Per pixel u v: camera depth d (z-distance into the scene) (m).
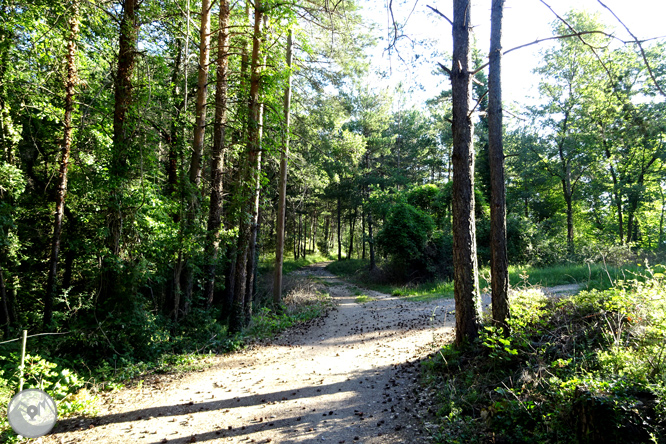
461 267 7.09
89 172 11.49
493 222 6.66
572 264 18.86
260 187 12.33
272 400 6.38
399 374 7.16
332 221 56.16
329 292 23.36
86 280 12.64
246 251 11.70
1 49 9.85
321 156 19.81
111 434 5.24
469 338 6.95
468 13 7.12
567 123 20.53
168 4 12.09
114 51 10.80
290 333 12.39
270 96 11.86
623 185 23.17
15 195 11.56
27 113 11.76
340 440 4.78
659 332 4.67
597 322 5.67
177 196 11.20
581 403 3.70
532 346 5.75
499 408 4.49
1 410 5.43
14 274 13.27
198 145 11.37
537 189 31.83
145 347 9.10
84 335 8.48
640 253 16.73
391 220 23.44
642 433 3.32
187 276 11.41
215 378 7.77
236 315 11.53
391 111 33.03
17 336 10.32
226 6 11.77
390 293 21.53
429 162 39.38
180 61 14.07
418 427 4.89
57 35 10.54
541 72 21.33
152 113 11.25
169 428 5.41
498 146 6.66
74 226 14.87
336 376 7.47
